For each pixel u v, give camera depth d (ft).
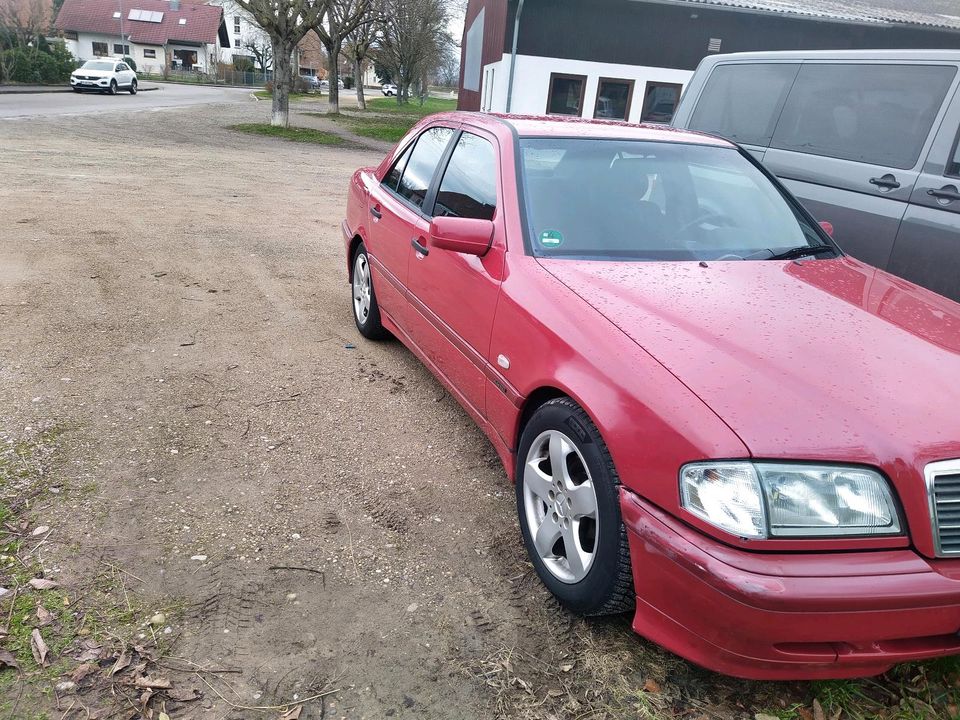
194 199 33.22
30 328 15.83
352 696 7.20
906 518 6.52
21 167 37.24
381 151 67.36
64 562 8.71
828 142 16.24
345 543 9.52
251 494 10.44
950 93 13.99
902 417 6.86
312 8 74.38
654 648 8.05
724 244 10.98
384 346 16.71
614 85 73.82
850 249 15.44
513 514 10.48
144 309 17.71
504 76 73.20
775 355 7.69
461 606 8.54
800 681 7.70
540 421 8.73
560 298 9.01
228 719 6.84
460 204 12.17
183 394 13.32
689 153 12.36
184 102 114.52
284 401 13.44
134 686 7.11
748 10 68.23
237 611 8.18
